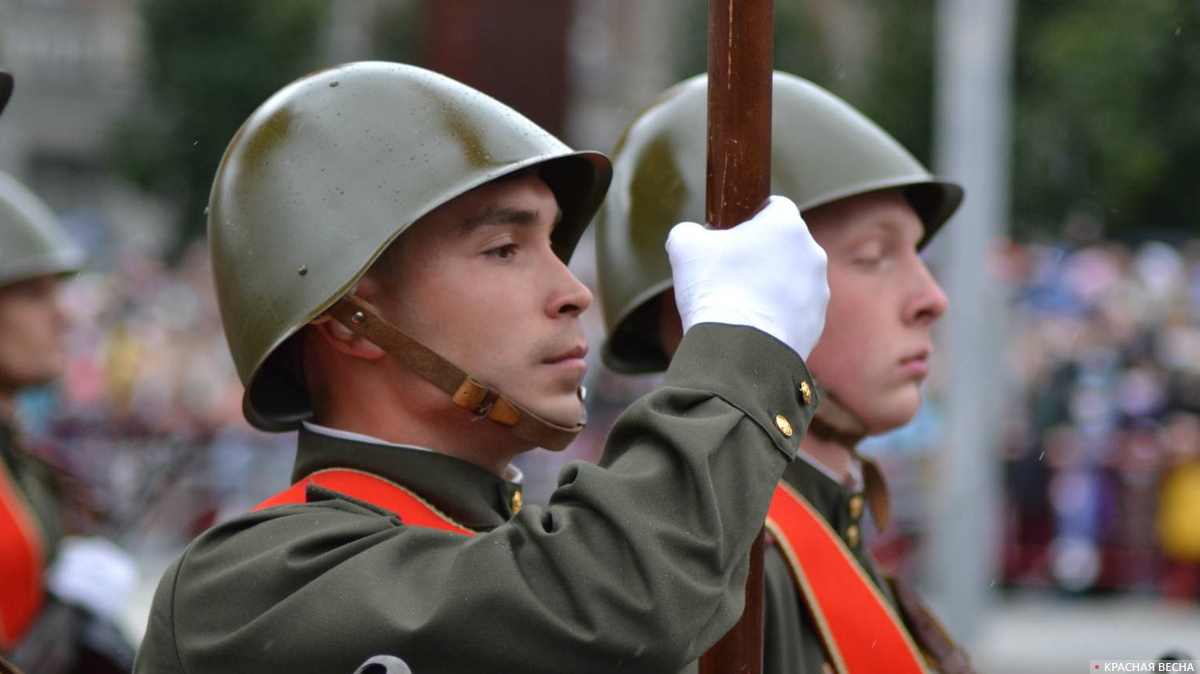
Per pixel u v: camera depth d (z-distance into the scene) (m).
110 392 42.03
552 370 8.33
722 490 7.26
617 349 11.43
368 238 8.12
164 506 37.22
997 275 35.00
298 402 9.11
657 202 10.76
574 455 39.84
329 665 7.23
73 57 96.94
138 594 29.70
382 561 7.41
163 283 47.31
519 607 7.08
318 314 8.12
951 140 29.64
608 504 7.13
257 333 8.32
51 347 18.17
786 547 10.07
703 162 10.67
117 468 37.81
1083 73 59.09
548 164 9.32
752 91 7.93
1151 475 33.59
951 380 29.14
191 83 78.25
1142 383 34.41
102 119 96.19
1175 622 31.33
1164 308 36.12
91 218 85.12
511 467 9.16
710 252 7.79
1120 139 58.59
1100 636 29.58
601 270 11.10
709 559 7.12
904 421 10.57
